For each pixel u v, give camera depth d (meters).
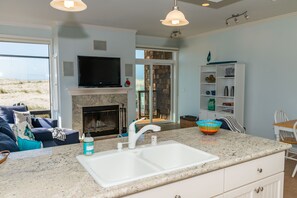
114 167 1.67
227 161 1.52
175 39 7.55
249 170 1.67
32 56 5.82
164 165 1.90
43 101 6.05
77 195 1.08
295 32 4.48
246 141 2.04
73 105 5.51
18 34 5.49
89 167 1.42
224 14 4.60
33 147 2.36
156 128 1.83
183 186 1.34
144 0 3.79
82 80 5.54
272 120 4.96
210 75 6.31
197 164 1.46
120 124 6.13
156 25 5.62
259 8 4.21
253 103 5.34
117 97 6.07
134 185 1.17
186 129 2.57
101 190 1.12
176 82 7.77
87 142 1.63
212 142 2.00
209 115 6.08
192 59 7.12
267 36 4.98
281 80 4.76
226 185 1.55
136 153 1.73
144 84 7.36
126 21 5.18
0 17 4.83
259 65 5.18
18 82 5.74
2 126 3.14
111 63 5.88
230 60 5.85
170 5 4.05
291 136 4.20
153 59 7.38
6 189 1.14
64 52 5.41
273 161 1.83
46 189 1.14
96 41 5.76
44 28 5.75
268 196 1.83
